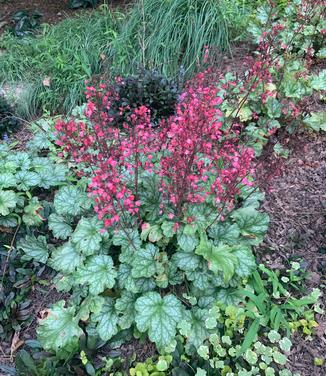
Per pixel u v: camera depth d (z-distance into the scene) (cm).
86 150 66
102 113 68
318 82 88
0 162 77
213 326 56
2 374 58
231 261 58
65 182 76
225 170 56
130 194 56
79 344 58
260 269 63
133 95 86
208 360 55
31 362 56
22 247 68
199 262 60
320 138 84
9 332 62
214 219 62
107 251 63
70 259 62
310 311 61
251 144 79
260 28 100
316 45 100
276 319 58
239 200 70
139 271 59
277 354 55
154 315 56
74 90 95
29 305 65
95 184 52
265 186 75
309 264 66
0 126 89
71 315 60
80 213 67
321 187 76
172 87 88
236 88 84
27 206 72
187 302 61
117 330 58
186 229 59
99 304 59
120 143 66
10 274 67
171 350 56
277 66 85
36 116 96
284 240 69
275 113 82
